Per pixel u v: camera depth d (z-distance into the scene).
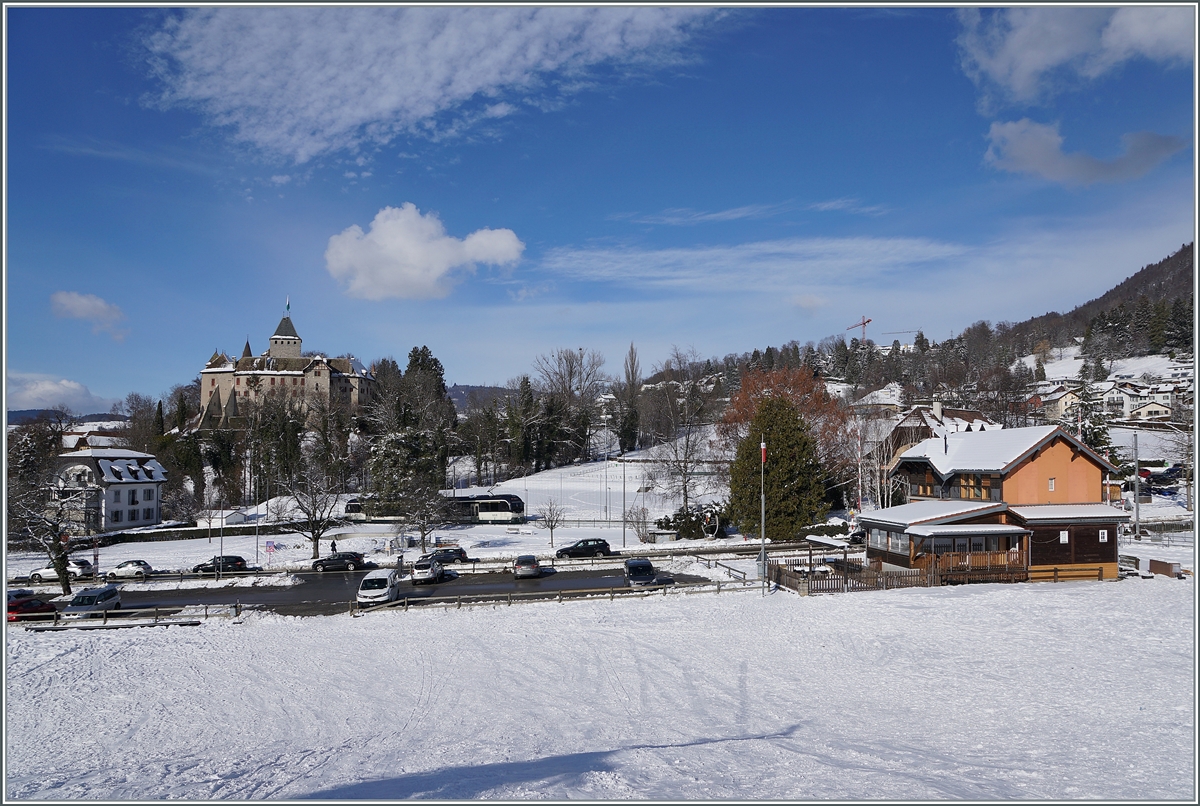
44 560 58.75
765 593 41.12
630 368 137.62
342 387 169.12
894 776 16.64
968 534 43.59
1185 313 198.38
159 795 16.36
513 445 116.56
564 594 40.66
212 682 27.39
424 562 46.94
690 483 85.75
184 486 97.94
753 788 15.73
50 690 26.58
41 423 106.56
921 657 29.39
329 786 16.77
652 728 22.02
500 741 20.97
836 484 75.00
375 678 27.73
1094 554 44.62
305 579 48.97
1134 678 25.77
